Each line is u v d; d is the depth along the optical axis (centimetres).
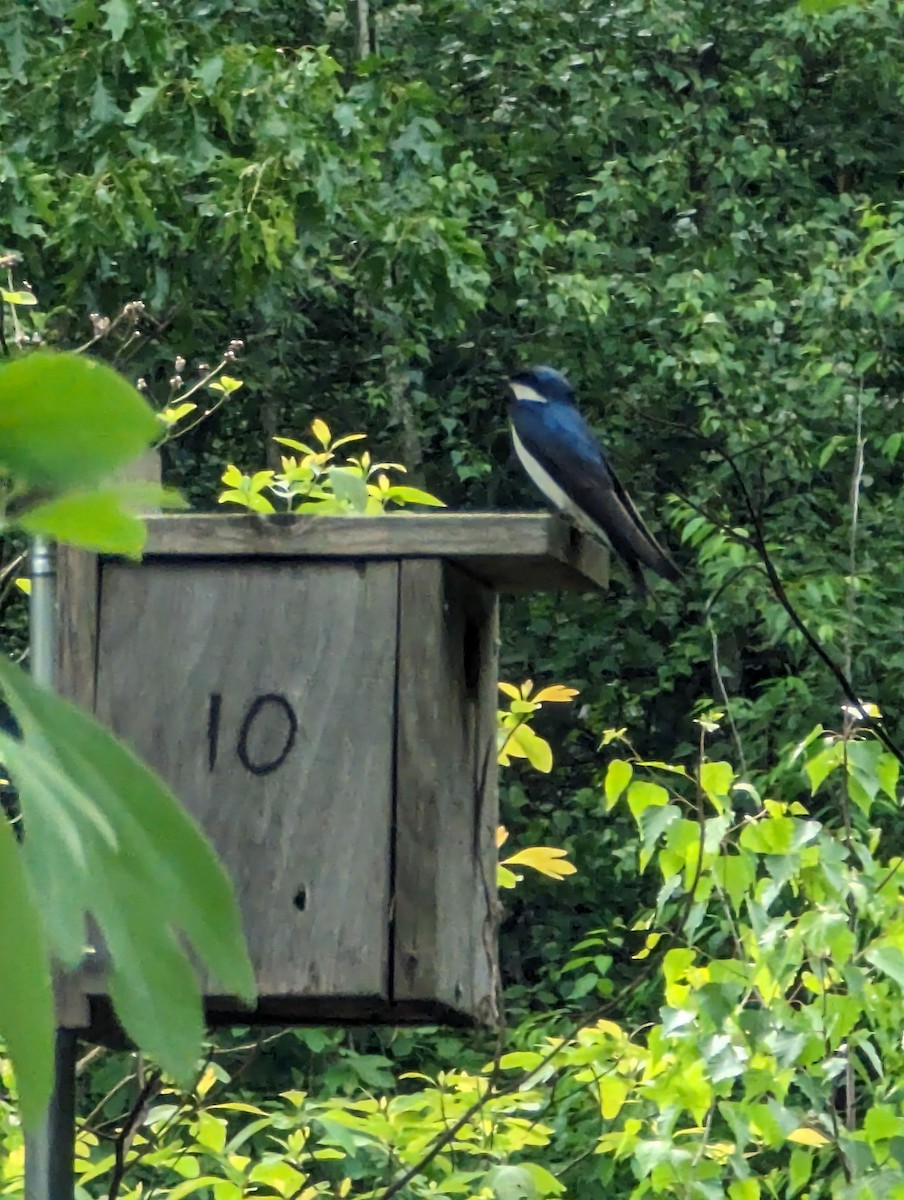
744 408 1978
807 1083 639
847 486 2044
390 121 1709
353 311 2116
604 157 2262
